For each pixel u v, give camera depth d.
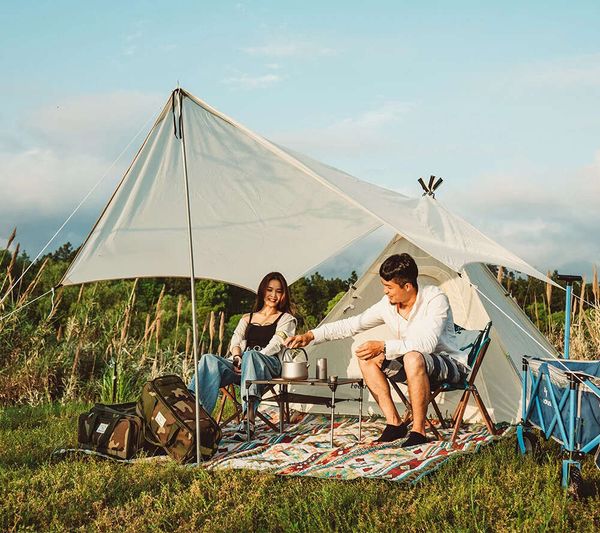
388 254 6.35
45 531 3.28
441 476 3.86
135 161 5.36
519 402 5.56
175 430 4.37
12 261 8.10
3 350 8.43
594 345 7.54
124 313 9.35
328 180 5.05
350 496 3.54
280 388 5.49
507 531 3.06
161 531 3.22
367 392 6.30
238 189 6.04
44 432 5.55
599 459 3.47
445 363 4.76
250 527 3.20
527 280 10.08
